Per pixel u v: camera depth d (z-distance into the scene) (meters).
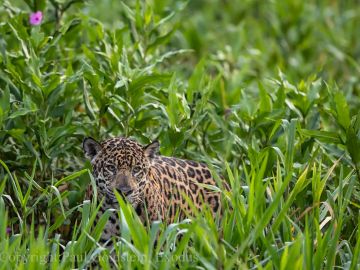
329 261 10.29
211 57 18.33
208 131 14.39
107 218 10.63
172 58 18.66
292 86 13.99
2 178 12.69
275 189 11.20
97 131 13.38
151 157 12.23
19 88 13.22
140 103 13.51
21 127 12.88
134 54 14.48
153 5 16.39
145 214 11.68
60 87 12.84
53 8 15.41
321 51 20.12
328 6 22.62
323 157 13.32
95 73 13.03
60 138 12.63
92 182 11.10
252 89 17.16
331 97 13.11
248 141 13.52
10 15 14.94
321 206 11.87
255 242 10.57
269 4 22.03
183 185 12.52
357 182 12.50
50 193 11.77
